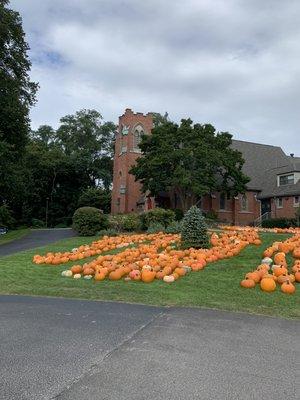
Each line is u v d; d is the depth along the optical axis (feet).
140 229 94.48
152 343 20.86
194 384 16.12
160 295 32.76
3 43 112.27
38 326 23.95
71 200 240.32
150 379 16.53
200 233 55.31
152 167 130.82
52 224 235.81
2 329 23.41
